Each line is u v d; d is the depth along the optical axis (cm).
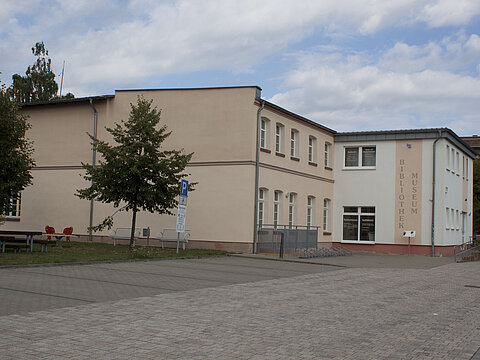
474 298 1381
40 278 1356
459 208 3734
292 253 2803
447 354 763
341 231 3506
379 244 3391
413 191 3319
